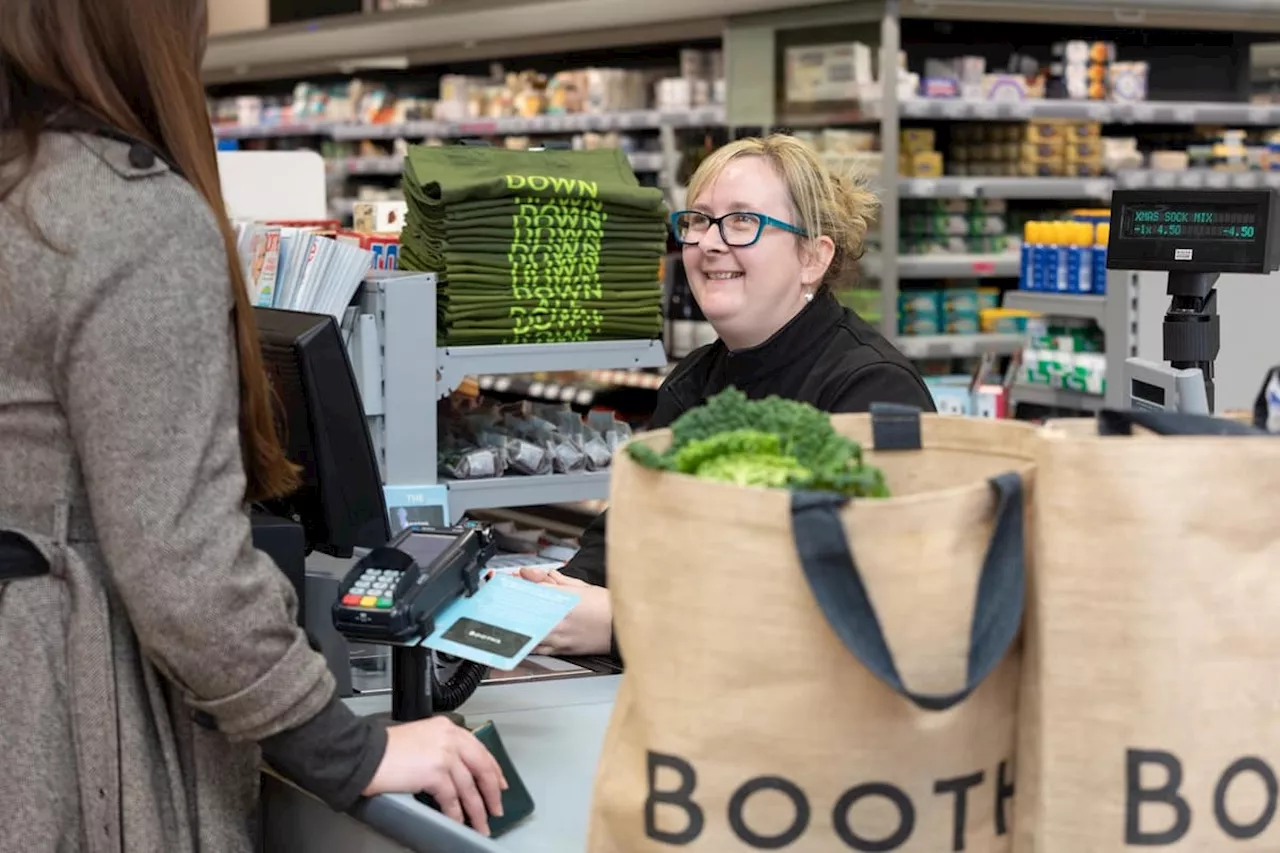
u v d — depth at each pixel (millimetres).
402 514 2686
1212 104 7039
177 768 1611
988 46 7207
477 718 2004
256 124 9859
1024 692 1312
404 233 3076
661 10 6730
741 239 2619
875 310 6230
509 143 8312
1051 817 1275
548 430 3271
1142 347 4387
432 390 2854
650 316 3152
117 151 1510
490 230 2951
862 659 1196
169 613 1475
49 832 1555
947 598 1255
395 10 8000
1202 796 1257
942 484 1453
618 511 1337
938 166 6613
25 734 1544
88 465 1485
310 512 2061
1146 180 6898
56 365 1494
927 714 1269
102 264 1464
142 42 1548
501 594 1850
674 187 6426
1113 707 1251
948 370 6969
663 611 1294
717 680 1272
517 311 2992
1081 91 6727
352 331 2799
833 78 6305
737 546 1254
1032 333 5027
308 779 1597
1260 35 7730
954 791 1300
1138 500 1229
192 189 1533
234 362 1563
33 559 1554
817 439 1386
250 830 1678
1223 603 1241
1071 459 1245
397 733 1656
